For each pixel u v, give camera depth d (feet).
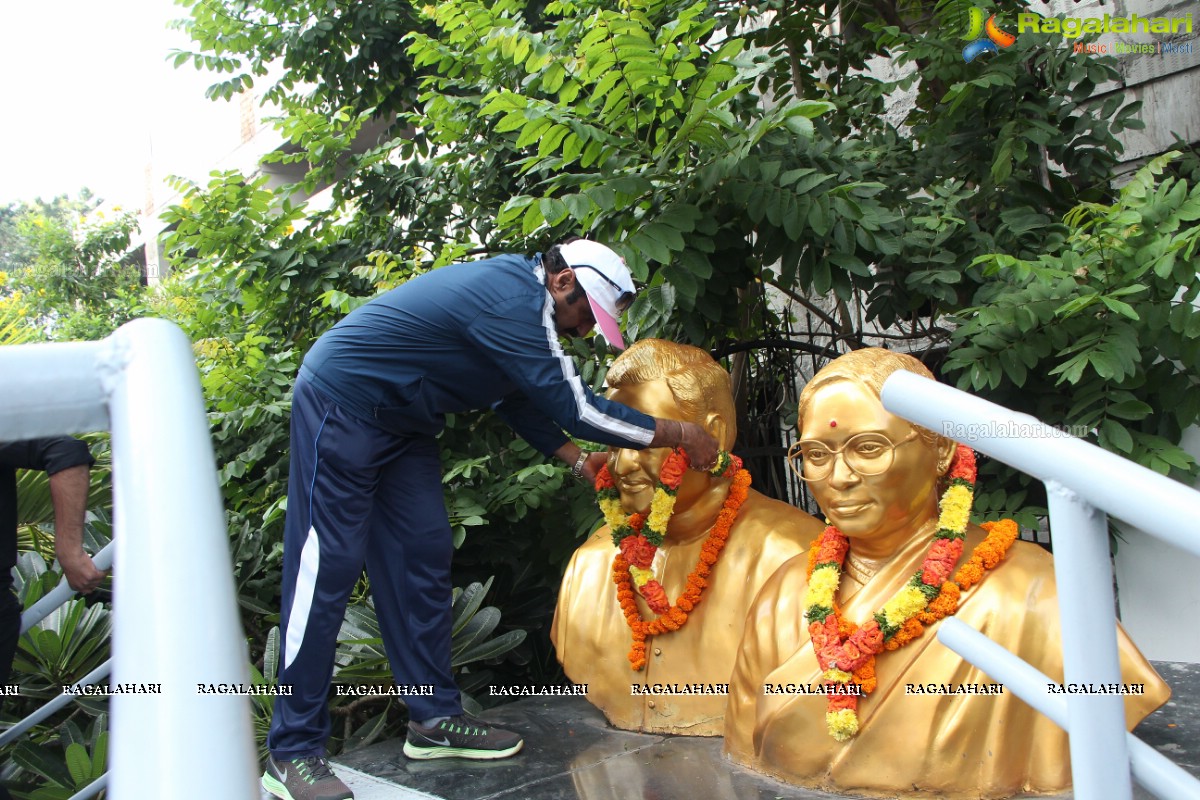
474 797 8.00
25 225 32.48
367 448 8.48
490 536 13.00
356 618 10.92
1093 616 3.33
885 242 10.79
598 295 8.68
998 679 3.81
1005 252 11.75
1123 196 10.14
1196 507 2.92
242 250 14.55
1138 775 3.42
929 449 7.48
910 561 7.65
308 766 8.11
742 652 8.30
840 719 7.13
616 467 9.27
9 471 8.23
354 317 8.70
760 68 10.58
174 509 2.11
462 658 10.94
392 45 16.38
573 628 9.77
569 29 10.89
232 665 2.01
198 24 15.93
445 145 15.99
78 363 2.35
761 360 15.65
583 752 8.80
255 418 12.94
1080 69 12.21
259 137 29.17
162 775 1.82
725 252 11.66
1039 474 3.41
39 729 11.51
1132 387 9.93
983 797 6.92
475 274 8.57
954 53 12.20
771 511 9.39
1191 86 14.28
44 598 8.12
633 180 10.17
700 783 7.77
